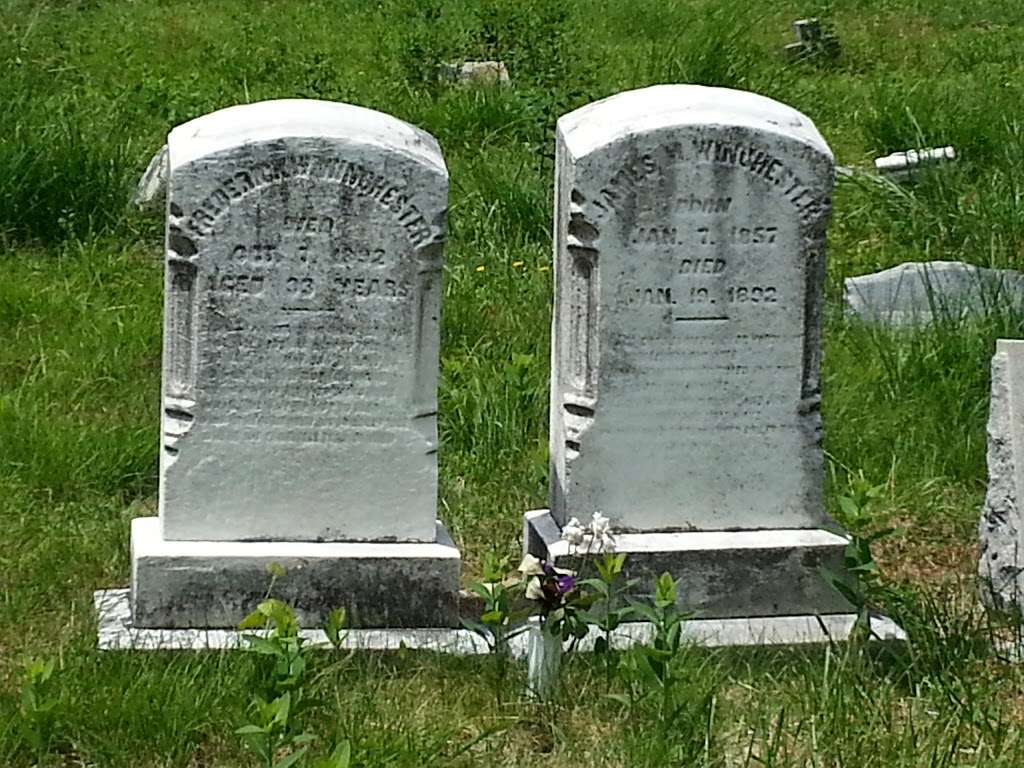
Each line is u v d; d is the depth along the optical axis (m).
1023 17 14.55
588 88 11.02
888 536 6.39
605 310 5.83
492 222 8.84
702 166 5.79
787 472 5.95
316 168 5.67
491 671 5.57
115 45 12.64
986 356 7.54
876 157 10.09
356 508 5.81
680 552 5.84
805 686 5.56
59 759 5.25
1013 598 5.95
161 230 8.89
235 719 5.29
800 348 5.90
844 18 14.51
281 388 5.75
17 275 8.40
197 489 5.77
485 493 6.82
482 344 7.82
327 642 5.63
